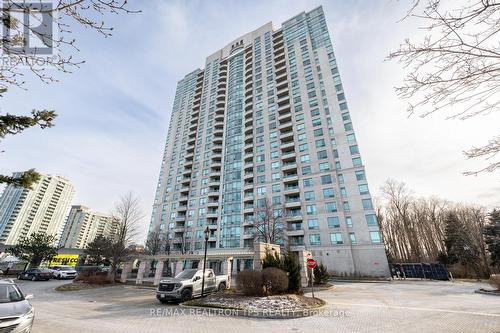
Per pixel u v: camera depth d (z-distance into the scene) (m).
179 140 73.44
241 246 45.31
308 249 39.22
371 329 7.54
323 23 60.72
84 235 94.06
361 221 37.78
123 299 15.01
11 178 5.38
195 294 13.33
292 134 50.59
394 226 49.78
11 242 77.31
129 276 30.53
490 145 4.22
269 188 48.59
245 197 50.44
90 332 7.44
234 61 74.31
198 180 60.91
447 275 30.09
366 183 39.66
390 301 12.88
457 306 11.09
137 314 10.13
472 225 38.78
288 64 60.31
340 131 45.75
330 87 50.84
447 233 41.03
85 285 22.39
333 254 37.41
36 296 16.73
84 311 11.04
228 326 8.09
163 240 54.53
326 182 42.88
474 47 3.21
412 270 33.00
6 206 82.31
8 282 7.67
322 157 45.16
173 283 12.92
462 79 3.46
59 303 13.61
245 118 61.41
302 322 8.53
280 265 14.06
